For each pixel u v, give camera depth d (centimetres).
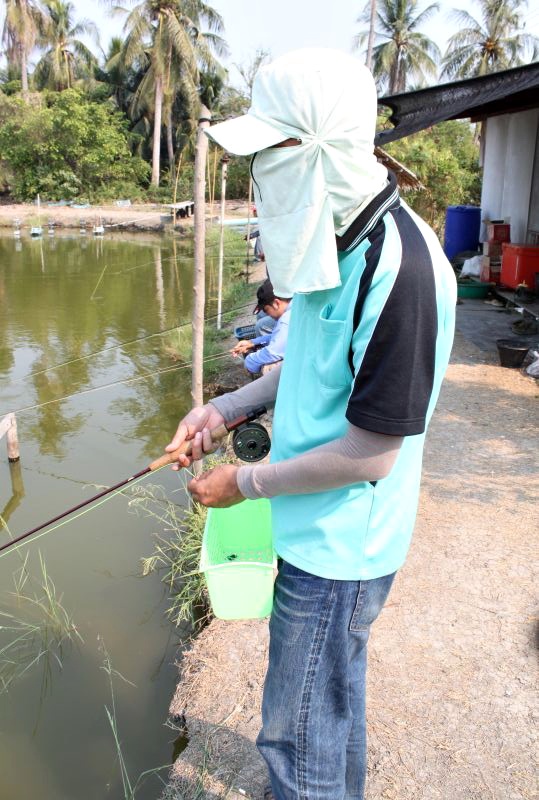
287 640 151
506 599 300
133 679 311
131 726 282
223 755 232
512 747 227
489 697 247
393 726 235
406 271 123
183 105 3575
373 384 125
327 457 133
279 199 132
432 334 125
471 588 308
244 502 229
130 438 617
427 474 423
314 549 145
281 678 152
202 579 349
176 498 488
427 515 373
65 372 825
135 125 3941
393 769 219
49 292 1401
